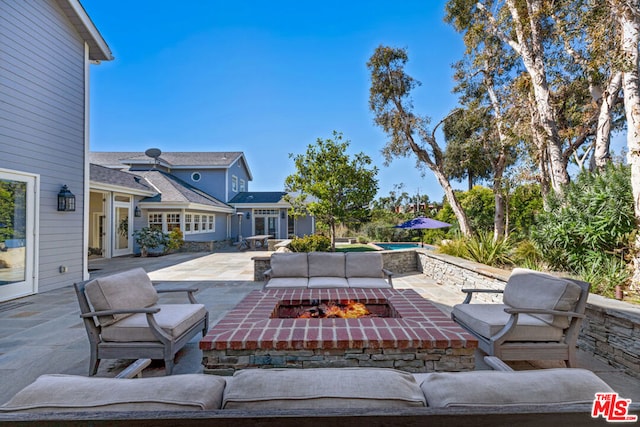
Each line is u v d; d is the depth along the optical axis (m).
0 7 5.71
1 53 5.73
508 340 2.89
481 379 1.16
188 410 1.04
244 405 1.09
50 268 6.71
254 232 20.69
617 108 9.00
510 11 7.88
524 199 11.15
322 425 0.97
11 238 5.91
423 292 6.26
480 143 10.96
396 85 11.14
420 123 11.18
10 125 5.91
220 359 2.70
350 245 16.52
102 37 8.05
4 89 5.79
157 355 2.90
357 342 2.67
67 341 3.79
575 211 5.20
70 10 7.15
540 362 3.18
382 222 21.33
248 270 9.27
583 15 5.70
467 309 3.44
